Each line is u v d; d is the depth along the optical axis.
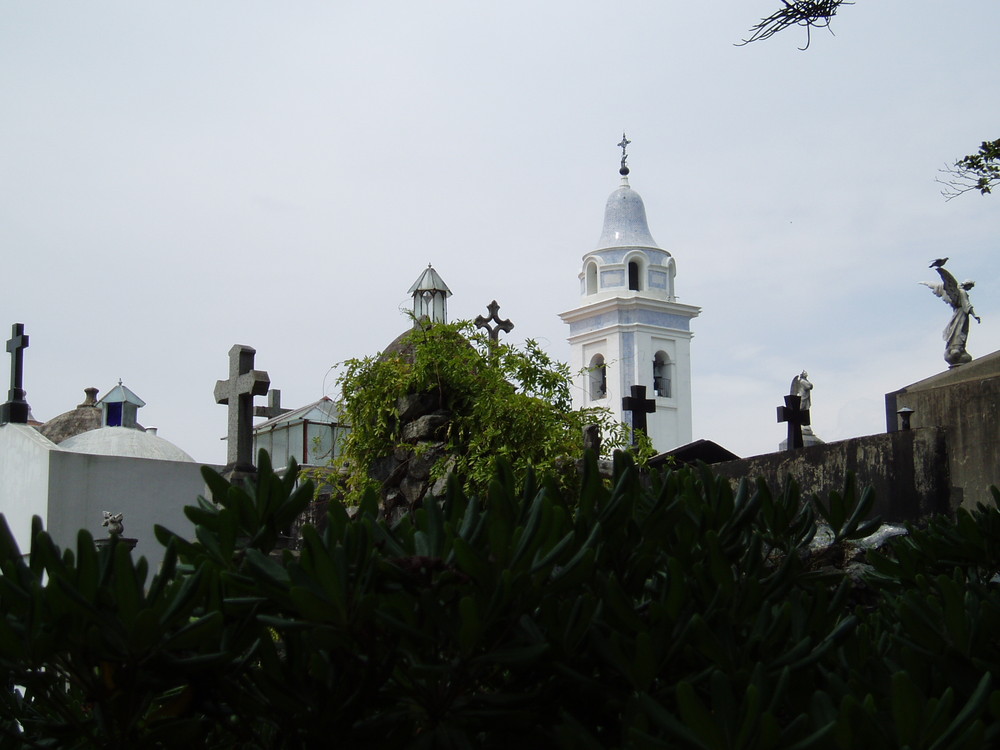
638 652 2.64
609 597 2.79
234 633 2.76
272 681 2.69
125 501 13.22
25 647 2.53
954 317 17.20
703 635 2.72
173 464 13.68
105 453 16.70
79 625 2.56
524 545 2.64
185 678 2.68
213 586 2.75
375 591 2.68
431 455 8.91
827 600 3.10
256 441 18.62
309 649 2.84
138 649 2.52
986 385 8.74
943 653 2.97
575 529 3.01
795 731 2.36
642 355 42.59
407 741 2.73
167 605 2.66
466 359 9.16
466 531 2.77
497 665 2.71
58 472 12.64
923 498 8.38
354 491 9.32
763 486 3.67
